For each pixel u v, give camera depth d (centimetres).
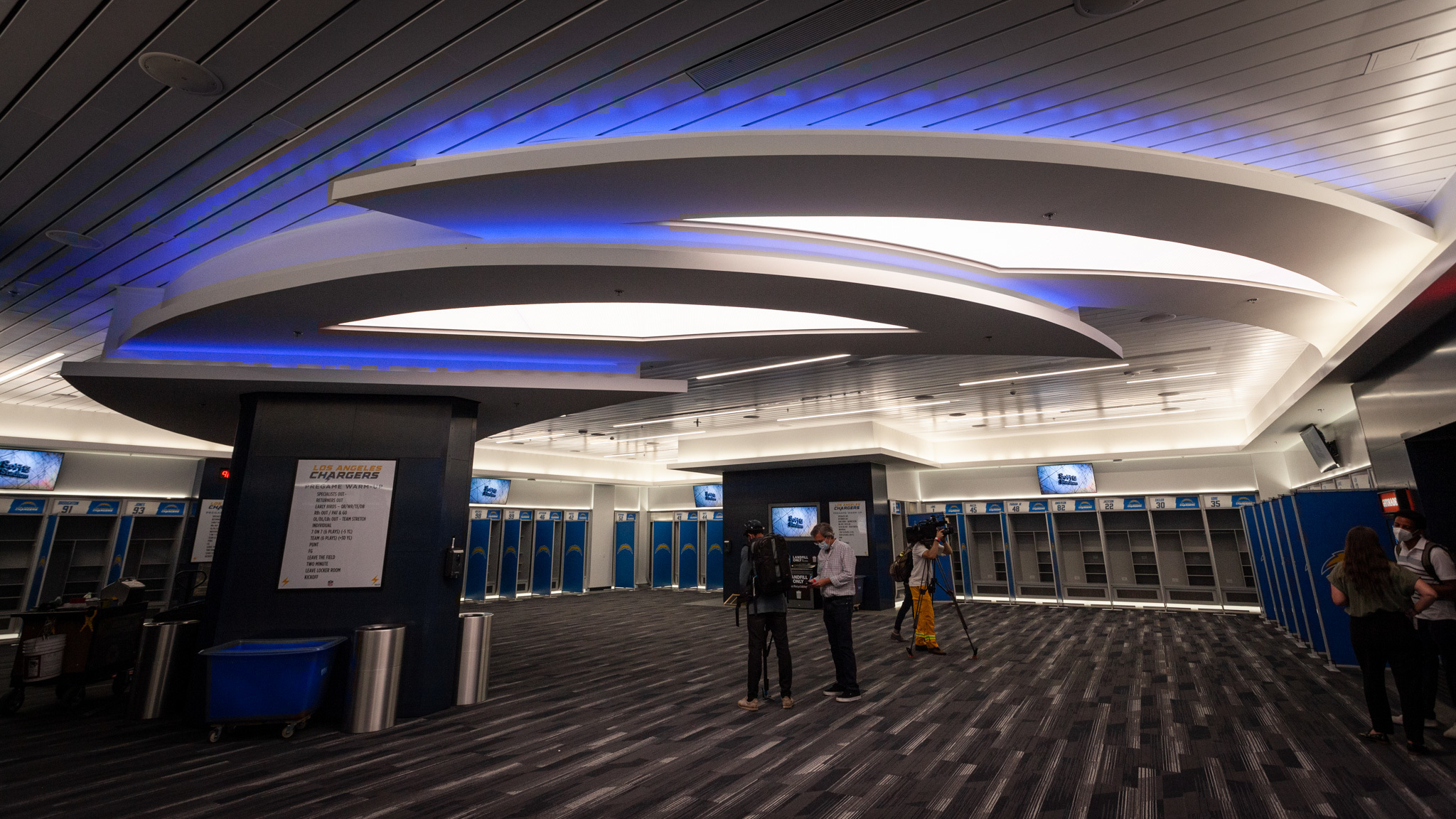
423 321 555
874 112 348
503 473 1816
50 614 615
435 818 341
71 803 369
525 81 312
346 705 525
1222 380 1041
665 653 894
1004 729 493
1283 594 988
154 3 260
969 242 480
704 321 606
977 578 1706
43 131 346
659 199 366
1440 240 453
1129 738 465
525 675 747
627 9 269
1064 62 309
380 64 298
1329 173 421
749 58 299
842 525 1449
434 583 604
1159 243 486
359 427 624
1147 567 1555
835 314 510
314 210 440
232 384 595
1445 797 341
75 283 566
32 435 1170
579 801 363
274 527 588
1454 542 622
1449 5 271
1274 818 324
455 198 358
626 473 2180
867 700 593
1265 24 283
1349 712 518
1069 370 964
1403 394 653
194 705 554
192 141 356
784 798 364
